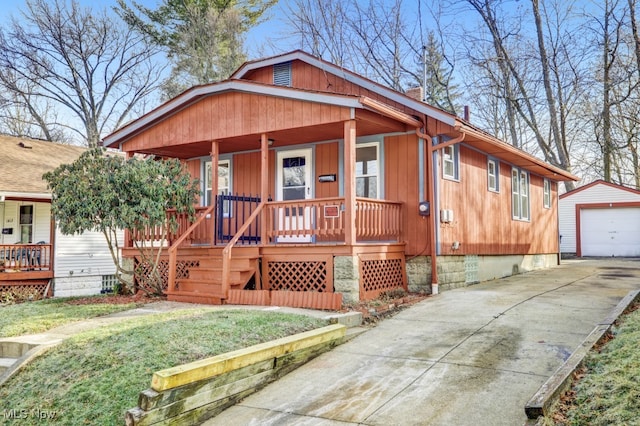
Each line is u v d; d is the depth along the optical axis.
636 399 3.86
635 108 19.59
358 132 10.41
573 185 25.94
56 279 14.84
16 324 7.48
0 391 5.34
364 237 10.28
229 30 27.61
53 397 4.84
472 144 11.41
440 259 10.01
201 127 10.66
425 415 4.25
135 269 11.30
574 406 4.09
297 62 13.27
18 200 14.26
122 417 4.28
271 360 5.29
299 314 7.13
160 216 9.42
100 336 6.00
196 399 4.46
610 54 19.22
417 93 12.41
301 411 4.54
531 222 15.46
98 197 9.29
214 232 10.40
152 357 5.11
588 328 6.42
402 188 10.25
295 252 9.17
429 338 6.39
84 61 28.36
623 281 10.87
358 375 5.29
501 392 4.59
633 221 20.73
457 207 10.80
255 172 12.30
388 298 9.06
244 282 9.22
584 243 21.59
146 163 9.61
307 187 11.46
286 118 9.55
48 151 17.39
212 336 5.68
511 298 8.77
